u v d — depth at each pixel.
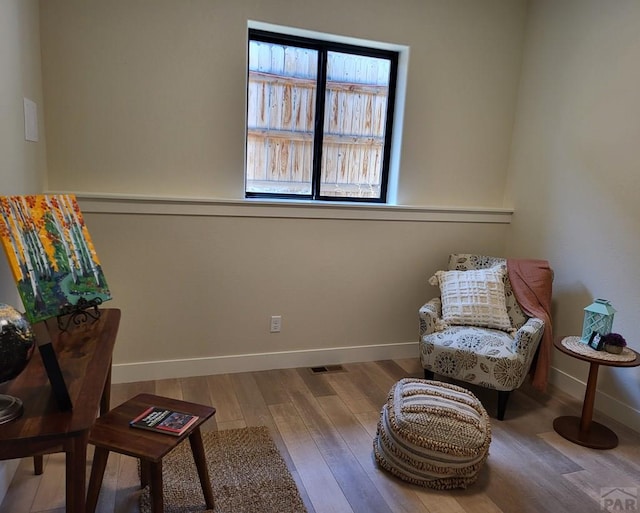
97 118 2.45
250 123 2.83
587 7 2.69
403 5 2.87
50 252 1.44
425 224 3.18
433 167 3.17
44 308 1.29
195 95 2.58
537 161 3.09
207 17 2.53
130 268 2.62
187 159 2.63
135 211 2.55
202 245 2.72
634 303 2.47
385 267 3.15
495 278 2.85
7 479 1.77
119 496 1.78
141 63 2.47
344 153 3.07
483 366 2.44
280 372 2.98
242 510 1.71
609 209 2.59
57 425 1.02
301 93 2.91
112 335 1.58
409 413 1.96
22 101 1.97
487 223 3.33
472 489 1.92
